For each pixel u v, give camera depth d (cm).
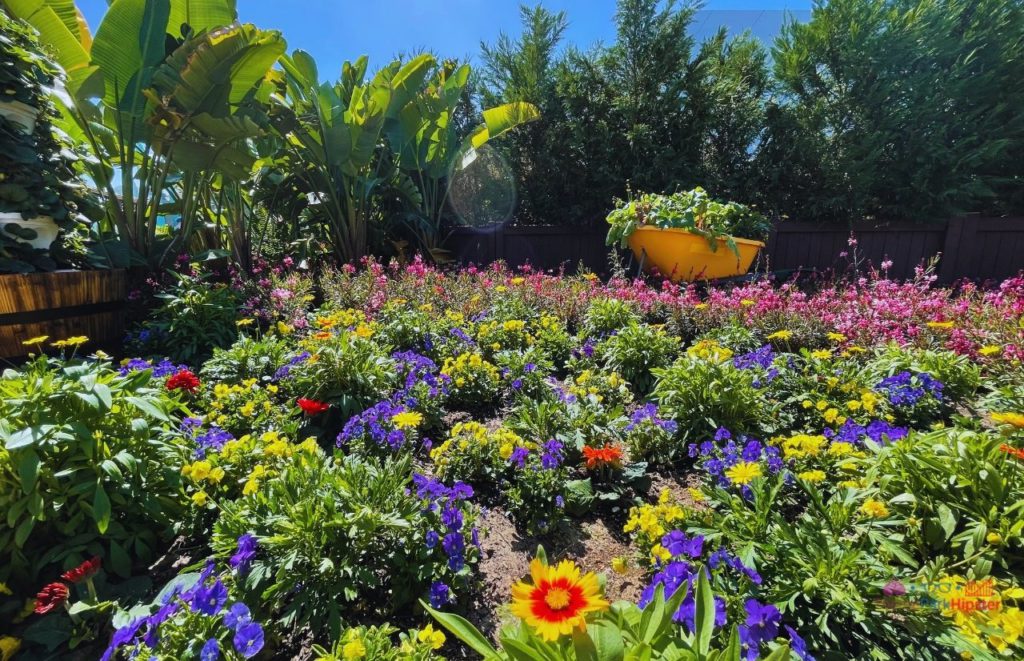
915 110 690
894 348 315
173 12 549
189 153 525
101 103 519
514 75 877
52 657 141
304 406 252
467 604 163
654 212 606
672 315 429
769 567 147
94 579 159
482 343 380
